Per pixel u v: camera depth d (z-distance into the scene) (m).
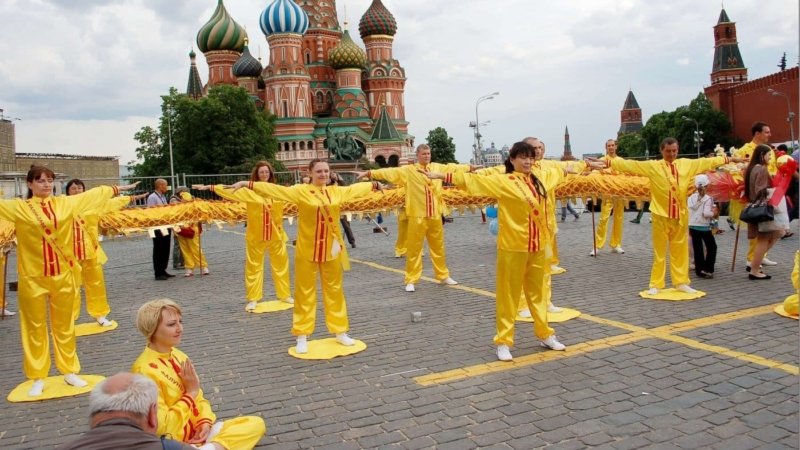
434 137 84.19
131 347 8.24
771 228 9.43
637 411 5.16
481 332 7.79
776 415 4.93
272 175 9.68
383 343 7.54
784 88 60.47
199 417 4.72
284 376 6.57
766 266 10.73
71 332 6.66
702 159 8.96
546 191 6.68
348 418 5.37
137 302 11.17
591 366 6.29
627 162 9.00
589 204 22.59
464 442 4.78
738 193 9.80
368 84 75.38
